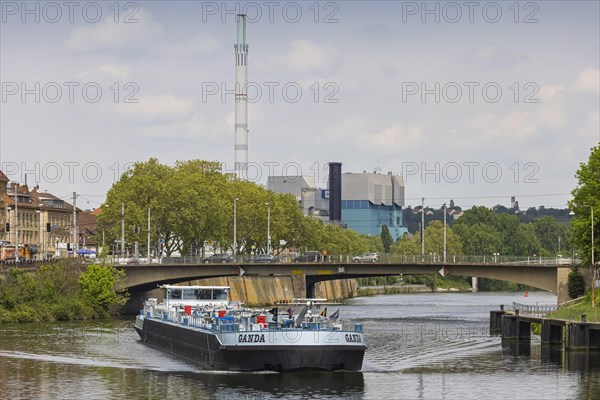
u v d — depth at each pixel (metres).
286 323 98.50
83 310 170.38
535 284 173.00
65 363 107.56
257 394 87.94
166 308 126.62
